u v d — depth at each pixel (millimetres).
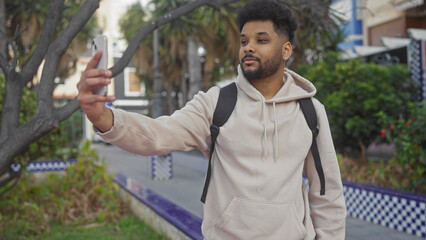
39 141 5520
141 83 21141
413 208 3947
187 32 13672
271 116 1244
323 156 1321
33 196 5629
